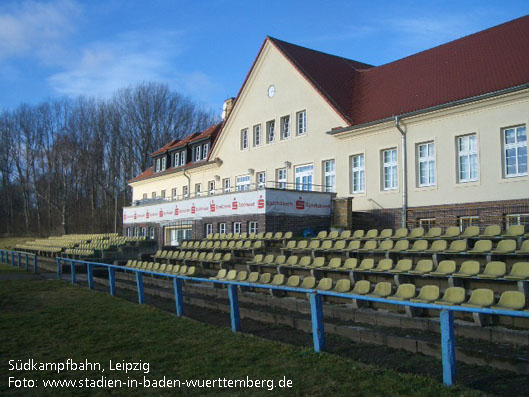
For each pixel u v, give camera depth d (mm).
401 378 5691
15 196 63906
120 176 59656
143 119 59188
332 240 17344
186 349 7645
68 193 59656
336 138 24266
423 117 20250
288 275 14625
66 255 28188
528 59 18797
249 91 30672
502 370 5934
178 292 10641
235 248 19094
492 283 9414
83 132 59594
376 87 26109
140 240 27312
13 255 27234
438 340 7145
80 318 10398
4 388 5965
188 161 39125
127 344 8062
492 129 17938
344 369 6137
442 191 19516
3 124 61062
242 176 31047
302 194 22375
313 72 27328
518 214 16719
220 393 5590
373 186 22375
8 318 10430
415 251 12750
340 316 9539
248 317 10344
